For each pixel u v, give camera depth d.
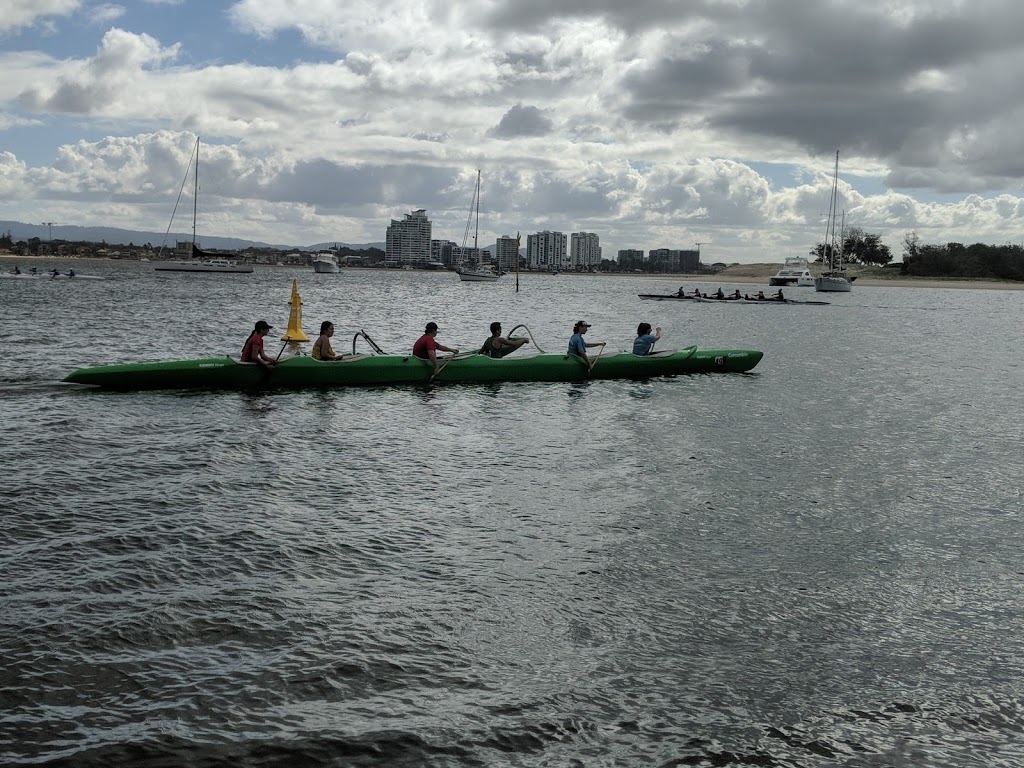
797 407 15.43
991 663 5.48
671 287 126.25
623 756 4.32
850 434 12.98
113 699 4.61
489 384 16.91
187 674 4.90
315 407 13.80
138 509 7.94
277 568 6.59
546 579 6.61
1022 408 16.14
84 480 8.87
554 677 5.08
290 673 4.96
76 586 6.07
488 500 8.72
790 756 4.38
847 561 7.29
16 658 4.99
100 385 14.99
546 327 35.84
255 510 8.06
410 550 7.14
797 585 6.70
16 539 6.98
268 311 40.09
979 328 42.94
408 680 4.96
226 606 5.84
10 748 4.14
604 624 5.84
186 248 102.69
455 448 11.13
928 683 5.20
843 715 4.79
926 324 45.53
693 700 4.89
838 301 76.19
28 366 17.89
